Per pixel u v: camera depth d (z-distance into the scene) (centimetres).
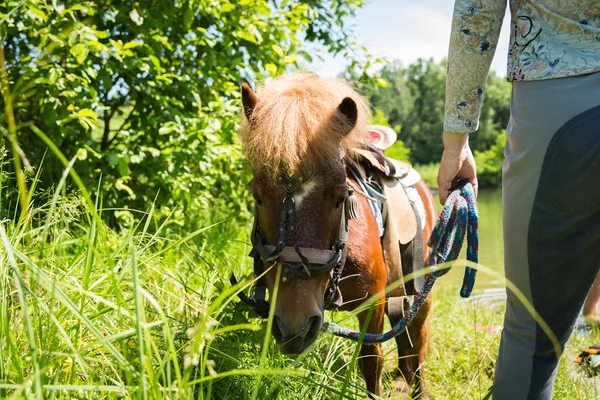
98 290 215
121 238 330
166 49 521
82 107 434
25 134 460
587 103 151
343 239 213
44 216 304
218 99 500
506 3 175
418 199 307
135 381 170
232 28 517
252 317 265
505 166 175
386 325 430
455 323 455
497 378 182
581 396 288
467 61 178
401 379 314
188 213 510
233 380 223
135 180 511
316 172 199
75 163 452
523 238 167
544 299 169
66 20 402
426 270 155
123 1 482
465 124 187
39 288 216
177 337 227
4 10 409
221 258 374
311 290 196
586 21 152
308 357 242
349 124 212
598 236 159
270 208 201
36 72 403
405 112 8231
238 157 508
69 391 171
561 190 156
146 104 507
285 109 203
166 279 251
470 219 205
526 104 162
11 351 172
